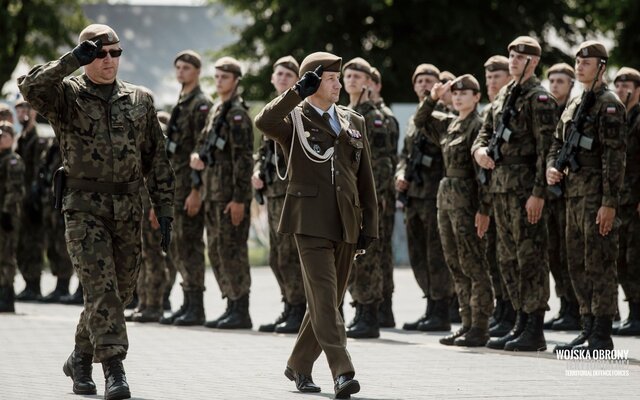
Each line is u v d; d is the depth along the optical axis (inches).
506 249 993.5
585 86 942.4
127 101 759.7
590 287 961.5
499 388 776.9
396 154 1191.6
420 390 768.9
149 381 816.9
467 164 1029.2
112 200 746.8
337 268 772.6
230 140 1179.9
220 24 4313.5
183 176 1233.4
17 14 3243.1
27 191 1553.9
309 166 757.9
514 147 973.8
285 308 1175.0
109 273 738.8
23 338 1102.4
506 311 1141.7
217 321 1210.0
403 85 3021.7
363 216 775.1
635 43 3139.8
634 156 1126.4
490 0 2987.2
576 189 941.8
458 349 1007.0
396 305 1533.0
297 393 762.8
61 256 1550.2
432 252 1187.3
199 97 1233.4
